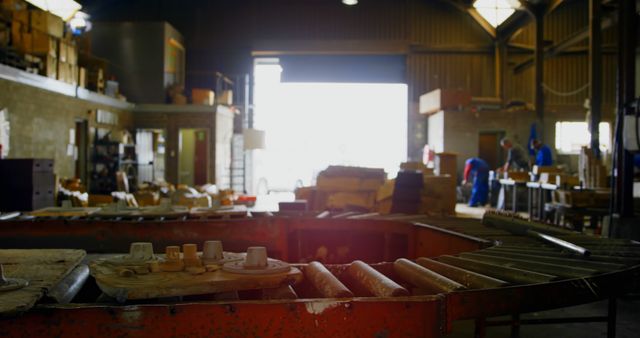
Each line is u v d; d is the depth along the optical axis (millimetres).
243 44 23250
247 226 4512
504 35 22172
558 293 1936
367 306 1688
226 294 1883
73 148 15367
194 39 23203
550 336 4082
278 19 23281
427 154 20609
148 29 20062
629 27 6754
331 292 1782
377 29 23219
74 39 16750
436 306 1724
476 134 20562
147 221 4359
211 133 19672
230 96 21875
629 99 6766
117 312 1596
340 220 4809
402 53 23172
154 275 1798
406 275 2236
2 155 11664
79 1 21594
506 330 4191
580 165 11781
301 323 1663
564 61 22984
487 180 17328
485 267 2271
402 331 1701
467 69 23328
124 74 20047
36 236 4305
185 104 19641
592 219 9938
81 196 11570
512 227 3906
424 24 23312
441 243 4035
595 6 13086
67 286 1945
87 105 16156
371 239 5059
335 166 9336
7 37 13133
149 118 19688
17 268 2059
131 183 18188
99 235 4316
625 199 6832
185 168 21500
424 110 22422
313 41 23094
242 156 22609
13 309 1456
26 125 12984
